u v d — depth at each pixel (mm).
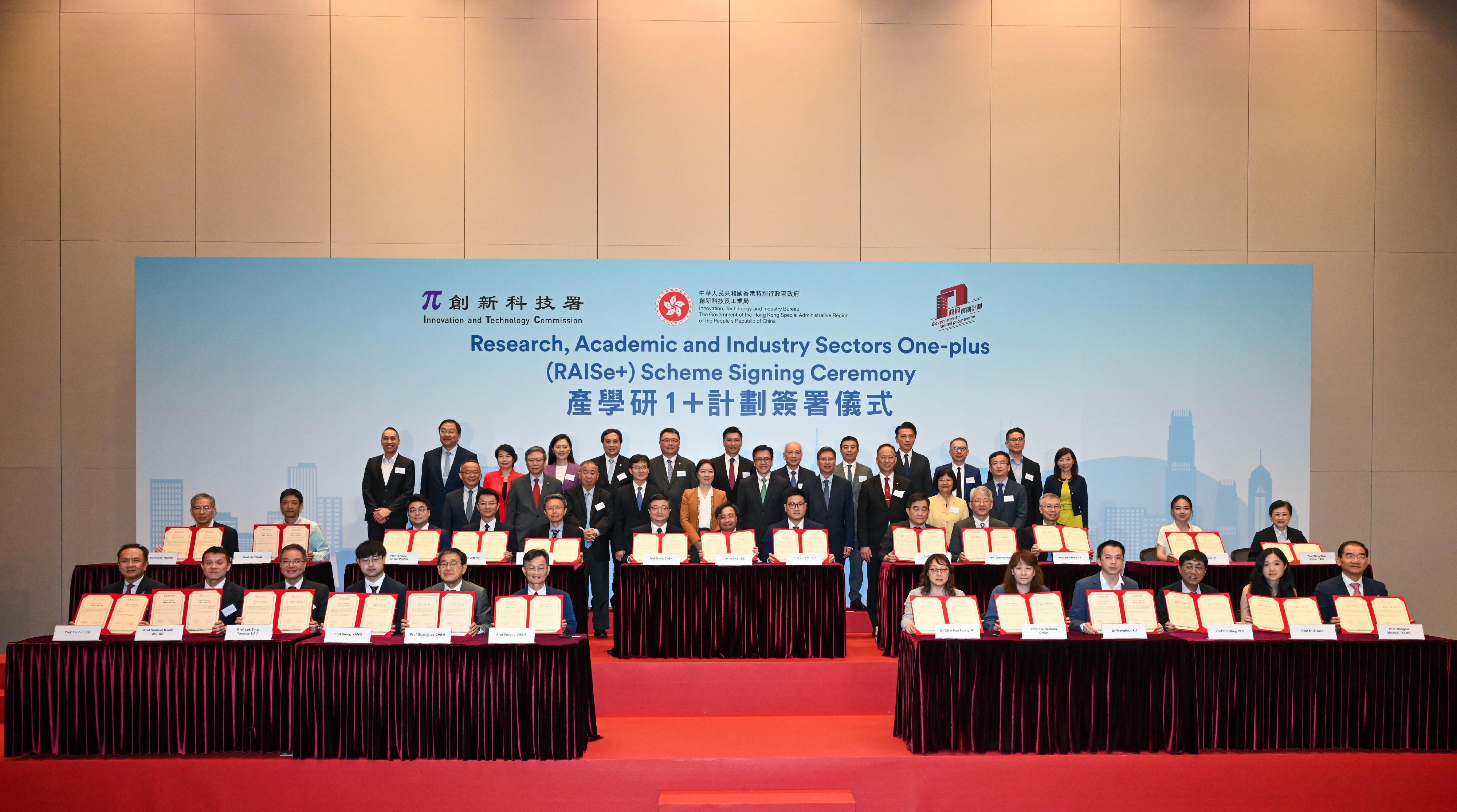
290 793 4344
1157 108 8117
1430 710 4488
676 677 5484
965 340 7859
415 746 4367
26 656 4426
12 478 7762
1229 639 4504
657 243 7977
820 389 7848
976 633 4562
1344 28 8203
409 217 7902
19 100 7812
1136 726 4445
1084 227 8070
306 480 7559
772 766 4438
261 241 7848
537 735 4379
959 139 8055
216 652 4445
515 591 5883
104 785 4344
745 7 8031
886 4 8062
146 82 7840
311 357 7590
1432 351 8188
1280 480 7836
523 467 7711
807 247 8000
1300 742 4496
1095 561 6172
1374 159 8203
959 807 4434
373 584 5195
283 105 7875
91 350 7793
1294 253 8148
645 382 7797
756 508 6773
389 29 7926
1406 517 8141
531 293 7746
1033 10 8102
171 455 7477
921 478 7309
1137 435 7824
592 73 7984
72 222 7805
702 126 7996
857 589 7004
